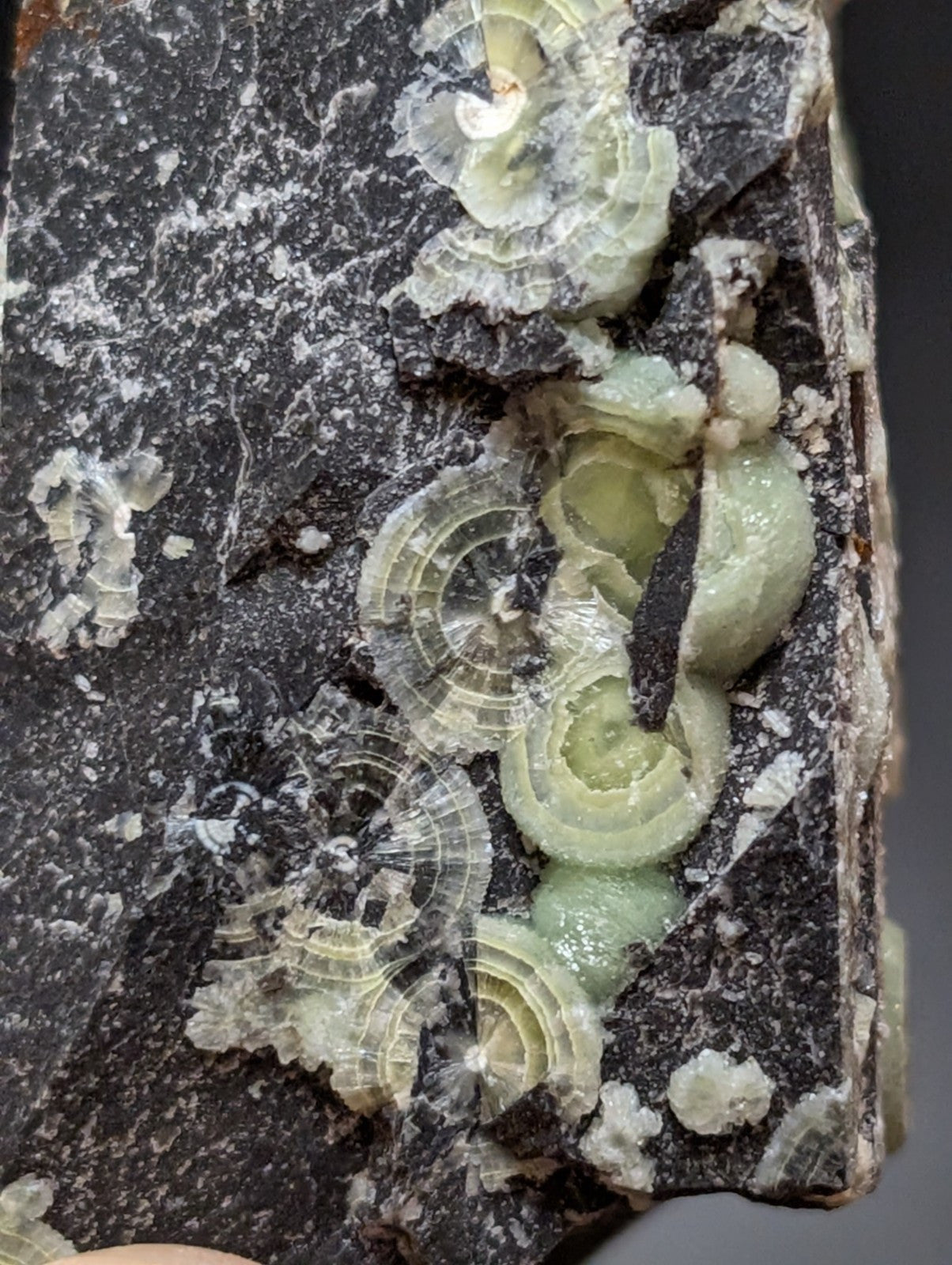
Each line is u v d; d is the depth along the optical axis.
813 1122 0.11
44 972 0.11
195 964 0.11
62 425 0.11
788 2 0.11
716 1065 0.11
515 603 0.11
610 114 0.11
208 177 0.11
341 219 0.11
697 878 0.11
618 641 0.11
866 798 0.12
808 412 0.11
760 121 0.10
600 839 0.11
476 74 0.11
